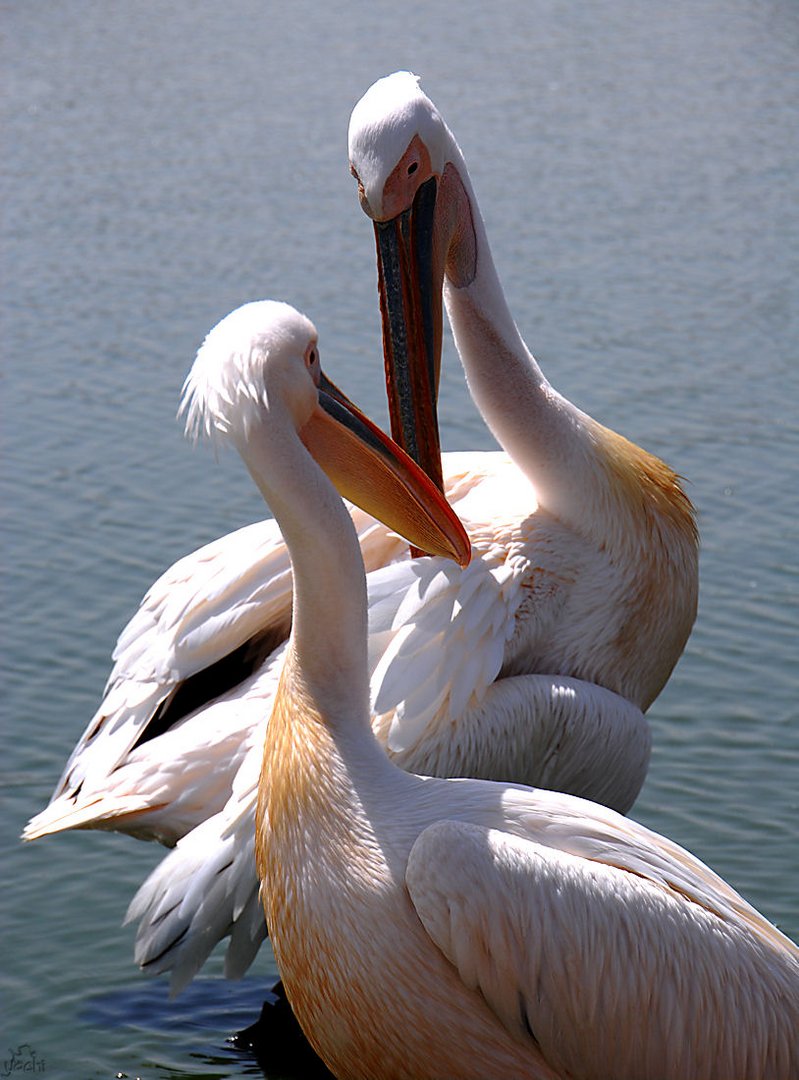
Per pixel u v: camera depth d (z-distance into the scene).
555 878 4.90
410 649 6.07
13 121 23.41
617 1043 5.05
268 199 19.11
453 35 29.31
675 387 13.20
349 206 18.78
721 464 11.69
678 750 8.19
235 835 5.80
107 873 7.23
